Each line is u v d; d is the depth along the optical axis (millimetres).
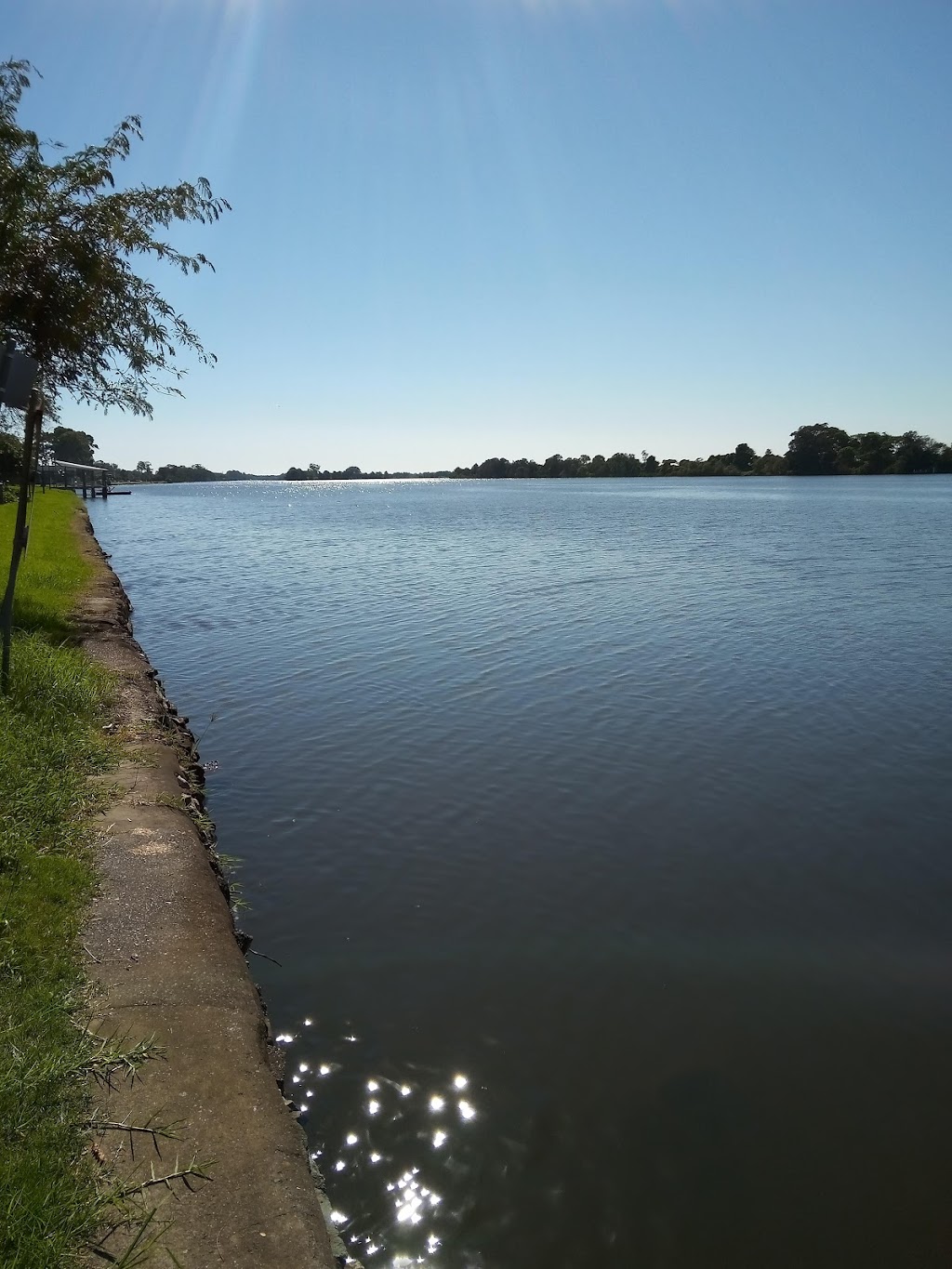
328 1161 4250
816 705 11867
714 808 8562
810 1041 5254
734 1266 3836
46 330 7797
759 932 6422
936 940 6371
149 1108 3428
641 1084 4855
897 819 8352
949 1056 5152
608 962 5992
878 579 24281
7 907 4539
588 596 21391
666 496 97875
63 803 5996
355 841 7723
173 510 75500
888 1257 3900
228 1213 2988
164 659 14773
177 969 4340
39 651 9383
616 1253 3869
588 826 8117
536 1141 4441
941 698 12164
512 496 112750
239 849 7520
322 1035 5137
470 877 7137
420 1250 3832
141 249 8172
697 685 12852
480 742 10359
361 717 11328
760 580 24203
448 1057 5004
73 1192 2900
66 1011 3869
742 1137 4516
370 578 25469
